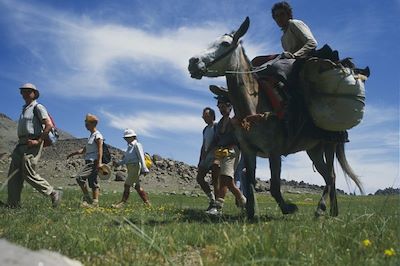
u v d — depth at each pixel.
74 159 35.94
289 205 8.80
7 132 54.69
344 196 25.73
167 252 5.46
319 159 9.51
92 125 12.77
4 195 16.23
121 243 5.77
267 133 8.30
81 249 5.52
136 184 13.26
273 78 8.45
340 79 8.48
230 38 8.23
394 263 4.41
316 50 8.66
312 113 8.66
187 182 31.64
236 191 9.92
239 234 5.86
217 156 9.70
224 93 8.66
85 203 12.05
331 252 4.98
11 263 2.23
